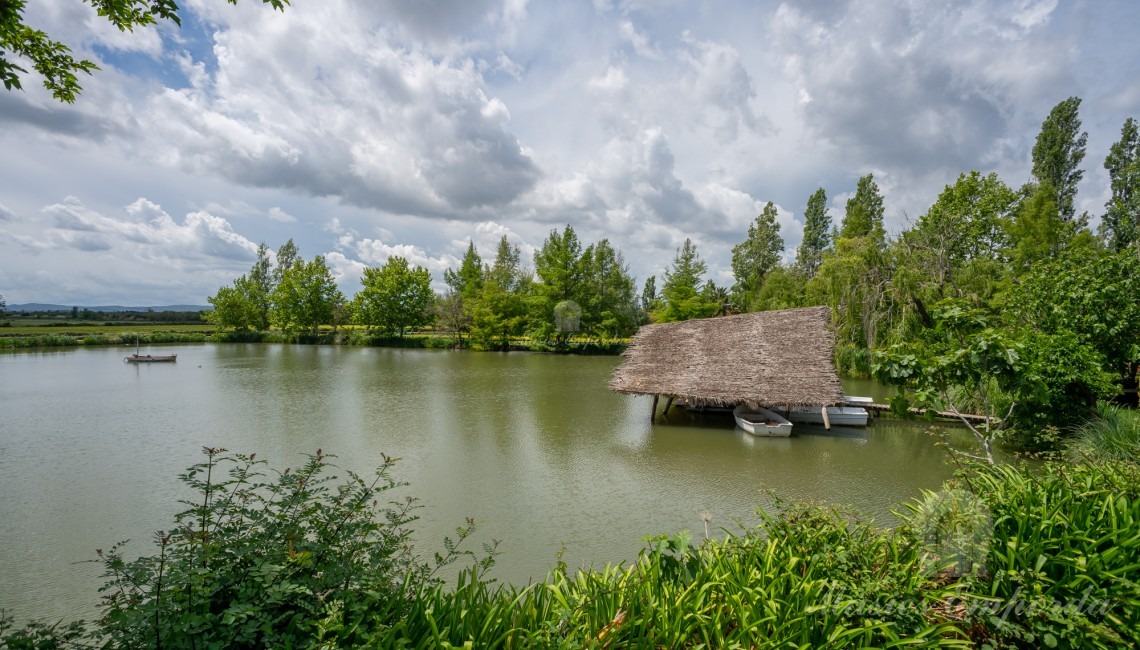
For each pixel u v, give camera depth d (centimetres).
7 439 1313
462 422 1540
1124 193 2758
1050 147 3081
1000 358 425
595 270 4988
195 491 928
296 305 5519
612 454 1194
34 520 810
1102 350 963
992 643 264
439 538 733
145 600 280
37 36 389
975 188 2202
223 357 3747
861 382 2180
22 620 541
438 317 4950
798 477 1020
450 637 259
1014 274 2008
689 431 1436
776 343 1595
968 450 1159
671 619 276
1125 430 800
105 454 1177
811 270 4450
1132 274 945
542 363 3431
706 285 4769
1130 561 290
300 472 360
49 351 4034
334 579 267
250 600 250
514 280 5784
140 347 4556
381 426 1476
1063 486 373
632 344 1911
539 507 859
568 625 272
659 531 762
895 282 1834
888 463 1114
